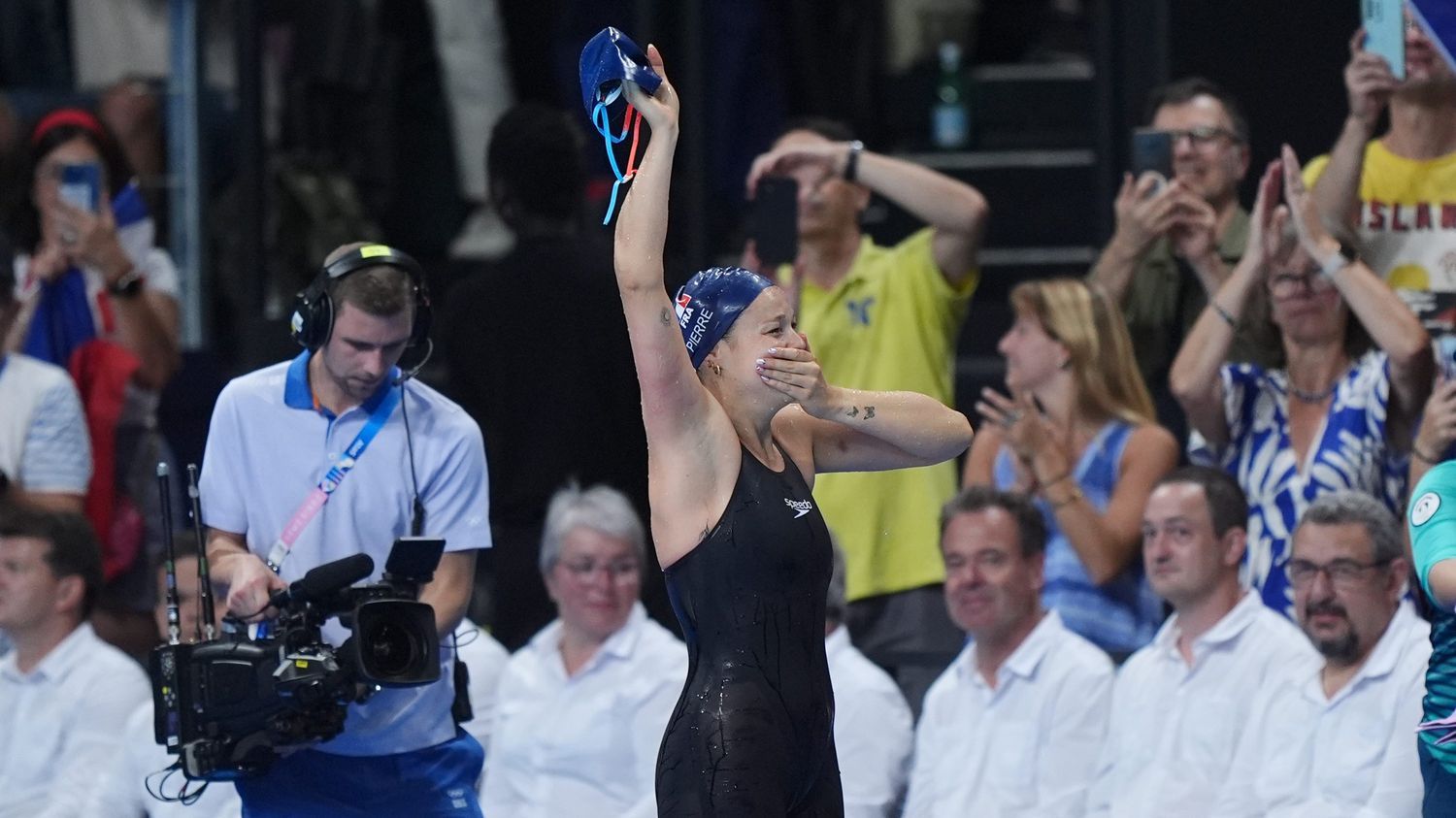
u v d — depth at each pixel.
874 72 29.45
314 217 27.92
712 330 14.50
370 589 15.62
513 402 22.84
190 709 15.80
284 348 27.06
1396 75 20.56
